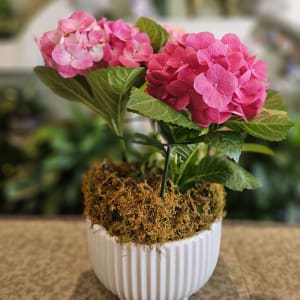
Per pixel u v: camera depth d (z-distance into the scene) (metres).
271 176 1.47
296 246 0.75
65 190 1.59
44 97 2.00
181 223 0.52
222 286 0.63
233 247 0.75
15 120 1.90
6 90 1.96
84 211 0.60
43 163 1.61
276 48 1.81
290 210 1.46
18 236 0.80
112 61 0.52
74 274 0.67
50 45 0.52
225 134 0.48
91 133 1.64
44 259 0.72
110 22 0.54
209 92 0.44
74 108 1.72
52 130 1.74
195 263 0.54
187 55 0.47
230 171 0.55
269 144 1.43
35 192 1.62
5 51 1.90
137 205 0.52
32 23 1.86
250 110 0.47
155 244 0.51
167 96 0.48
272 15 1.78
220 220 0.58
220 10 1.80
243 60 0.47
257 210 1.47
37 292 0.62
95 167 0.64
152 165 0.65
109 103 0.55
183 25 1.81
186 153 0.55
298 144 1.50
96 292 0.63
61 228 0.83
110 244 0.53
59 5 1.83
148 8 1.79
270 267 0.68
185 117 0.47
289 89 1.82
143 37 0.54
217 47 0.46
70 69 0.51
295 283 0.64
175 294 0.55
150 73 0.48
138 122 1.17
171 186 0.55
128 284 0.54
